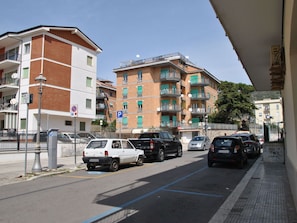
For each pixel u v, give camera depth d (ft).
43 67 109.09
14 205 21.42
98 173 38.81
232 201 21.88
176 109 170.60
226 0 18.66
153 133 58.44
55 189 27.63
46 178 34.99
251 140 60.54
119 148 42.39
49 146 41.65
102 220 17.62
